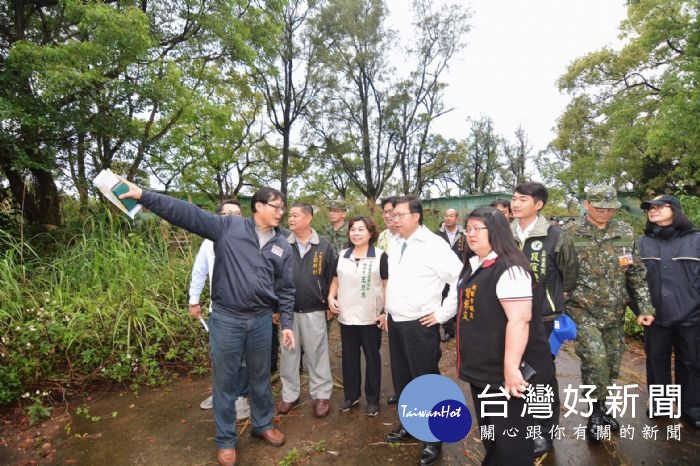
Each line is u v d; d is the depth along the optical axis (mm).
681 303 2748
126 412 3072
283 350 3041
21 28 6258
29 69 5297
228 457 2402
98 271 4137
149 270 4383
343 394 3422
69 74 5289
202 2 7156
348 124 19609
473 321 1833
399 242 2660
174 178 8664
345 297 2947
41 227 6062
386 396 3359
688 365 2764
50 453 2574
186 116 7113
